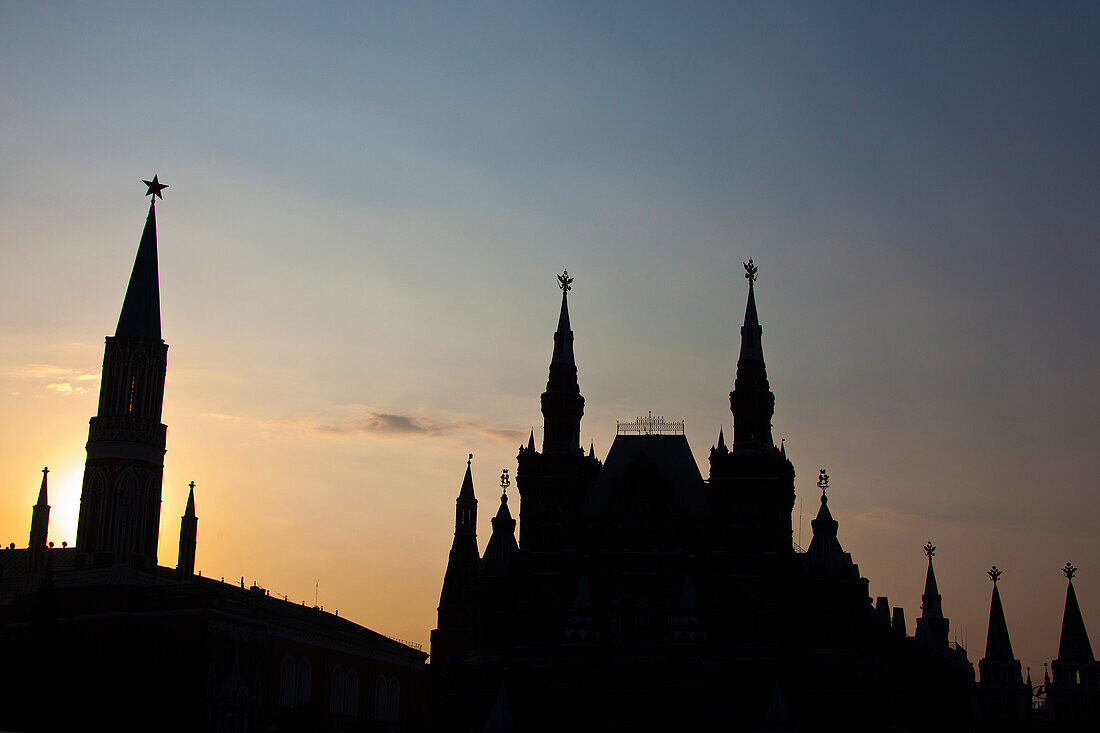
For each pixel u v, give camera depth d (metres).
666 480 141.62
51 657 112.44
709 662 131.75
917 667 176.12
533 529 140.50
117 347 144.25
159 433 144.75
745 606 135.75
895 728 148.38
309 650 145.00
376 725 149.25
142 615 127.19
